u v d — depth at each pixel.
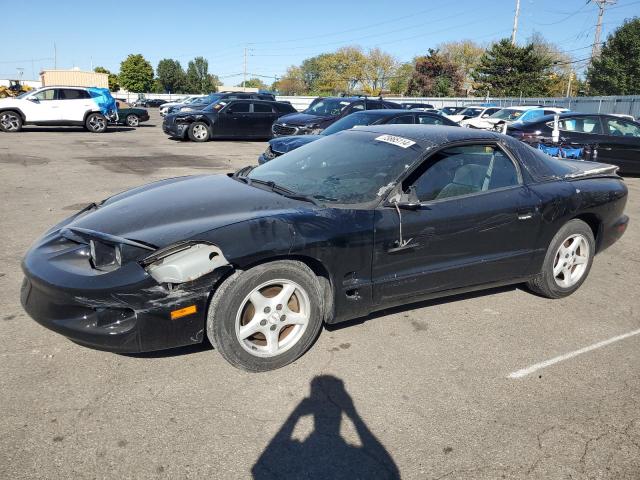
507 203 3.84
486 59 51.31
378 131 4.20
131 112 23.67
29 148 13.60
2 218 6.30
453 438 2.55
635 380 3.16
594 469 2.38
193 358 3.16
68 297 2.71
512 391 2.98
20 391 2.76
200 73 106.31
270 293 3.04
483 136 3.99
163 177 9.75
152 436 2.46
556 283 4.30
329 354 3.30
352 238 3.16
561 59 65.50
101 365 3.04
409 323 3.79
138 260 2.73
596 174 4.62
